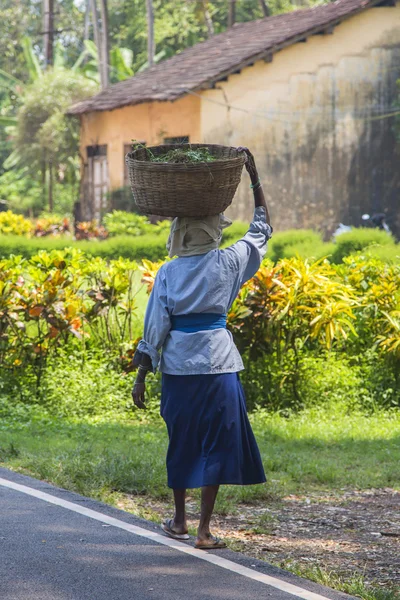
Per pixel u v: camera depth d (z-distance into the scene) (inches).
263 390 657.0
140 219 1696.6
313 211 1734.7
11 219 1843.0
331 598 299.3
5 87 3294.8
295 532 391.9
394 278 690.2
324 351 682.2
